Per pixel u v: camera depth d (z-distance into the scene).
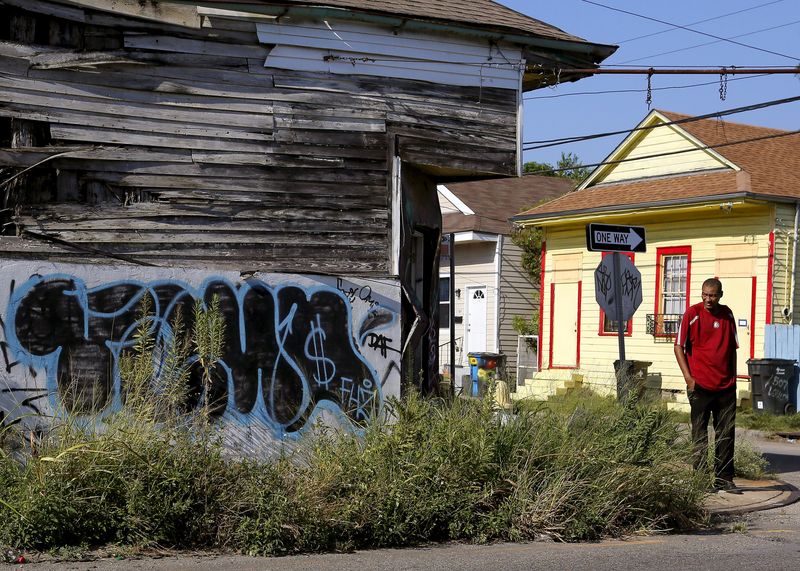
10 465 7.03
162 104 9.84
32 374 8.69
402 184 11.16
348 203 10.65
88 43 9.55
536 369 26.98
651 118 24.56
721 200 20.70
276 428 9.72
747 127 25.14
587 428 8.71
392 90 11.04
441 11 11.57
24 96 9.25
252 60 10.30
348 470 7.63
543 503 7.89
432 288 12.87
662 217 22.88
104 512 6.76
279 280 9.93
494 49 11.71
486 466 7.88
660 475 8.48
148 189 9.73
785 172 22.72
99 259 9.45
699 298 22.02
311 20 10.58
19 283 8.72
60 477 6.74
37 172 9.30
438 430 8.07
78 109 9.47
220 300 9.62
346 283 10.30
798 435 17.50
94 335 8.97
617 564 6.81
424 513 7.52
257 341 9.74
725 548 7.62
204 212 9.95
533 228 27.97
